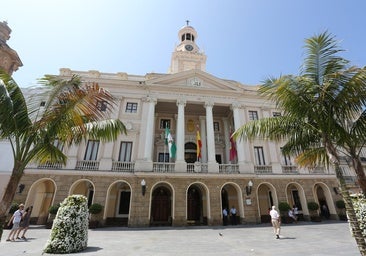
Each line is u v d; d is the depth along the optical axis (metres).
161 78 21.50
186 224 16.69
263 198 21.47
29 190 15.98
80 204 8.66
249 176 18.70
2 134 6.71
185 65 31.05
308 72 7.08
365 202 9.10
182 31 35.69
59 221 8.15
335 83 6.45
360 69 6.01
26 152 6.72
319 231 13.32
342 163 20.47
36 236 11.66
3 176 16.45
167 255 7.71
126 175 17.44
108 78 21.25
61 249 7.64
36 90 7.95
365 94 6.32
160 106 23.06
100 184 17.08
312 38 6.97
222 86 22.62
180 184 17.72
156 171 17.84
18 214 10.70
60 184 16.61
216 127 24.75
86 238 8.62
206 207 19.59
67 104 6.97
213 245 9.56
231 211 18.11
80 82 7.65
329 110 6.64
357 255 7.36
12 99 6.57
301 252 7.96
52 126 7.04
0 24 18.47
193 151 23.12
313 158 9.95
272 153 20.69
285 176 19.61
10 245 9.13
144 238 11.52
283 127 8.02
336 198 19.81
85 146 18.62
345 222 17.83
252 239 11.02
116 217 19.02
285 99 7.05
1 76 6.57
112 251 8.23
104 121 8.27
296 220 18.28
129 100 21.14
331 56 6.71
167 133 20.09
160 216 19.83
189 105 22.88
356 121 7.34
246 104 22.70
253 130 8.20
